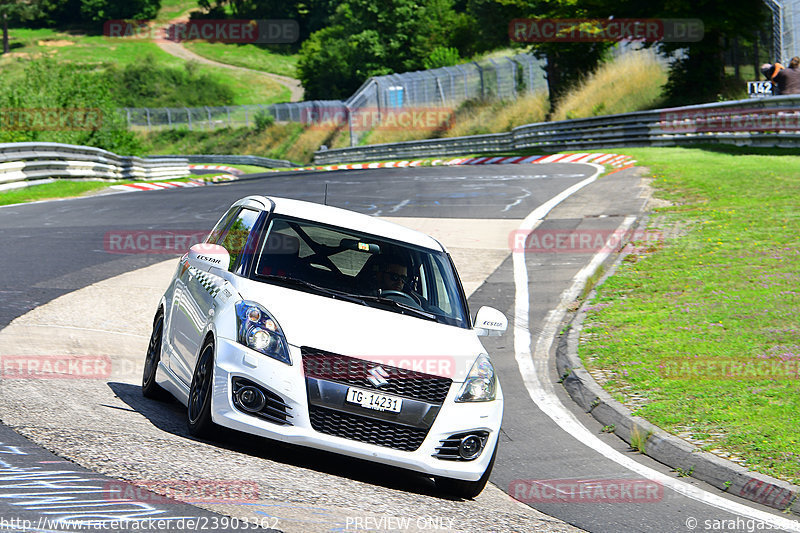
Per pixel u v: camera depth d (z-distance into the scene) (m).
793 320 38.78
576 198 77.94
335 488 19.94
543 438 29.19
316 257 24.75
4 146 97.81
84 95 166.00
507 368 38.12
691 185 74.69
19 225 70.31
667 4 142.50
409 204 80.81
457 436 21.59
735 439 26.89
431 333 23.00
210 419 21.45
